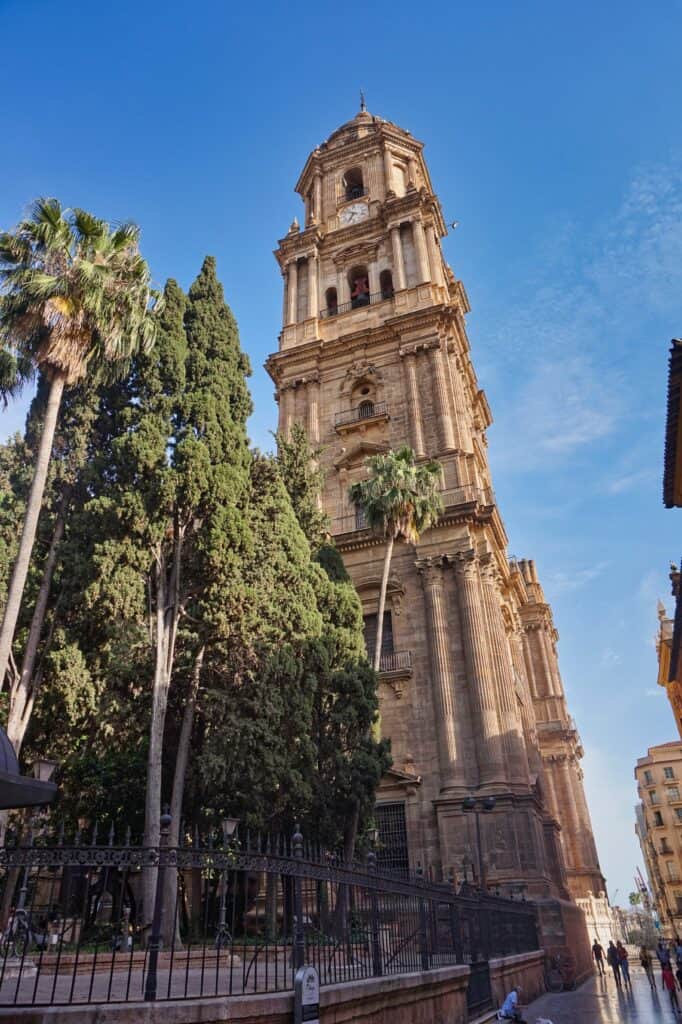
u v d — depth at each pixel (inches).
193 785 815.1
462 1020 526.6
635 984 1243.2
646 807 4249.5
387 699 1254.3
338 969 399.9
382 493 1195.3
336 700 904.3
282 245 1973.4
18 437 984.3
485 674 1208.8
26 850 292.7
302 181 2208.4
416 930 503.5
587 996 984.3
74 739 813.9
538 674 2346.2
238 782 740.7
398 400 1583.4
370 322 1736.0
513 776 1155.3
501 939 783.1
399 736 1220.5
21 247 770.2
